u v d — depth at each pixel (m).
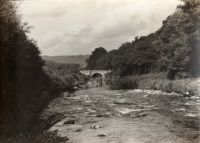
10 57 29.09
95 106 47.53
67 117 35.38
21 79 33.78
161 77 89.50
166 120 33.25
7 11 23.83
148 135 25.72
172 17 88.19
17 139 19.53
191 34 76.69
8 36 25.30
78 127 29.73
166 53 89.31
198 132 26.64
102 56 151.12
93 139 24.55
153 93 69.81
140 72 111.19
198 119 33.75
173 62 82.31
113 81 119.44
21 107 29.45
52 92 60.69
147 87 86.69
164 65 88.69
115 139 24.52
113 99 58.78
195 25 77.62
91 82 131.25
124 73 118.75
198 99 55.72
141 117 35.69
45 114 36.03
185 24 80.75
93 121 33.31
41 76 52.72
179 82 74.69
